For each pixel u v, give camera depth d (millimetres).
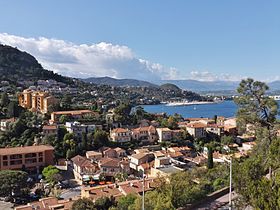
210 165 73500
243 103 42406
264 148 38281
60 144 109000
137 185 63500
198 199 39125
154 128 127812
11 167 94188
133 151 110938
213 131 134625
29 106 159125
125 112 148750
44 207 59812
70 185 86750
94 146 111312
